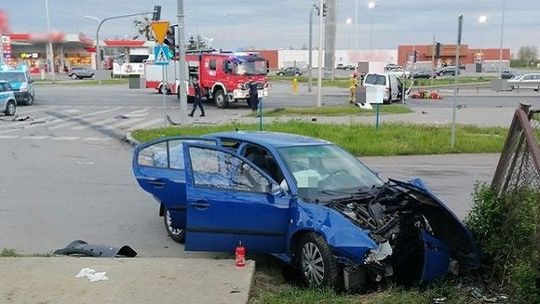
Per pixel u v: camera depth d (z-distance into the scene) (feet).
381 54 324.60
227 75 104.32
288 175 20.31
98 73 197.67
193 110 88.84
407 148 53.42
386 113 91.35
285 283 19.45
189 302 16.03
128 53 280.10
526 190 17.57
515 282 15.81
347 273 17.72
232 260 19.77
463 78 236.43
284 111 92.68
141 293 16.61
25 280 17.60
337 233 17.62
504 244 17.89
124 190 36.42
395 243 18.19
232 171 20.10
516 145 19.16
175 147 24.35
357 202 19.60
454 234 19.13
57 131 70.69
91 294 16.52
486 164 47.80
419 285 18.03
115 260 19.66
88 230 26.99
